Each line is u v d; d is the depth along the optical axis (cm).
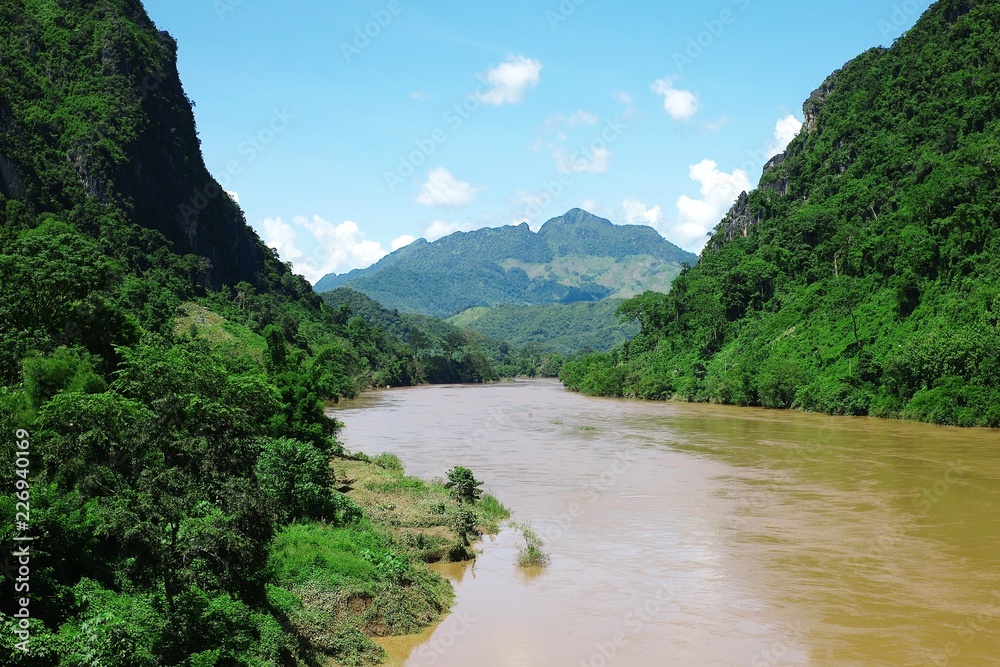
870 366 10838
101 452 2081
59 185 14575
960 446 7288
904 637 2783
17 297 3509
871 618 2961
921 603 3112
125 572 2277
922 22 18950
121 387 2231
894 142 15988
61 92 16412
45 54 16900
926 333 10525
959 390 9269
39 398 2808
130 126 16525
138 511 2044
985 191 11488
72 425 2053
